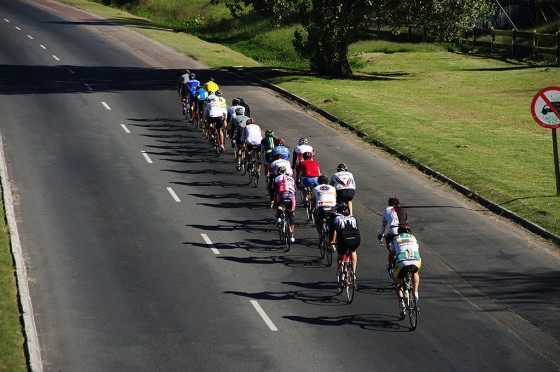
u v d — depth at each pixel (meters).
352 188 54.88
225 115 76.88
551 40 147.50
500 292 46.62
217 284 47.75
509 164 72.44
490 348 39.75
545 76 123.50
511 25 167.12
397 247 41.72
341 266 45.28
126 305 44.72
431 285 47.75
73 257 51.66
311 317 43.25
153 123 89.06
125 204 62.50
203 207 62.44
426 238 55.44
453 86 117.19
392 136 81.94
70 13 181.88
